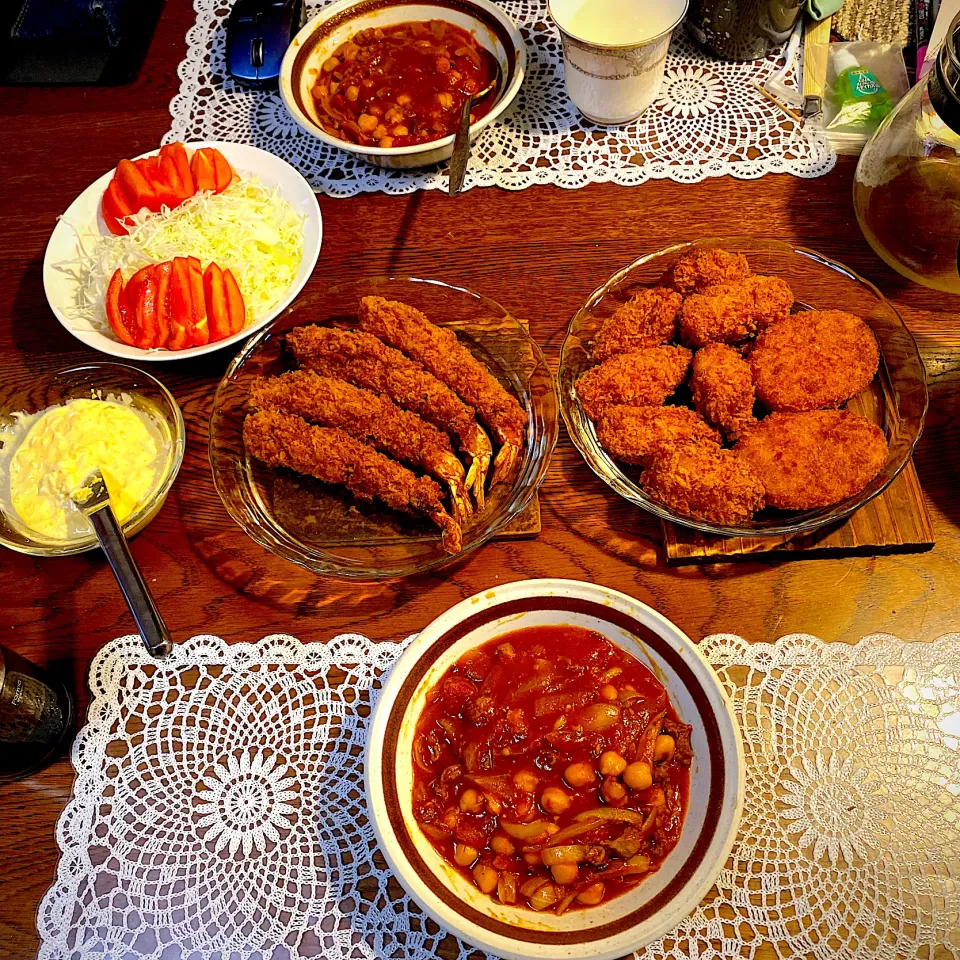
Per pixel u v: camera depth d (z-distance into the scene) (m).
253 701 0.62
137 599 0.60
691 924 0.55
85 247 0.74
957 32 0.65
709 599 0.63
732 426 0.66
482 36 0.81
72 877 0.58
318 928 0.56
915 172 0.67
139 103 0.84
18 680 0.58
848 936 0.55
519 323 0.70
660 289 0.70
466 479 0.66
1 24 0.89
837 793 0.58
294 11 0.84
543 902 0.53
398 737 0.56
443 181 0.79
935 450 0.66
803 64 0.81
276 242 0.73
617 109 0.77
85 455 0.65
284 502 0.67
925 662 0.61
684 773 0.56
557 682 0.58
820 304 0.71
